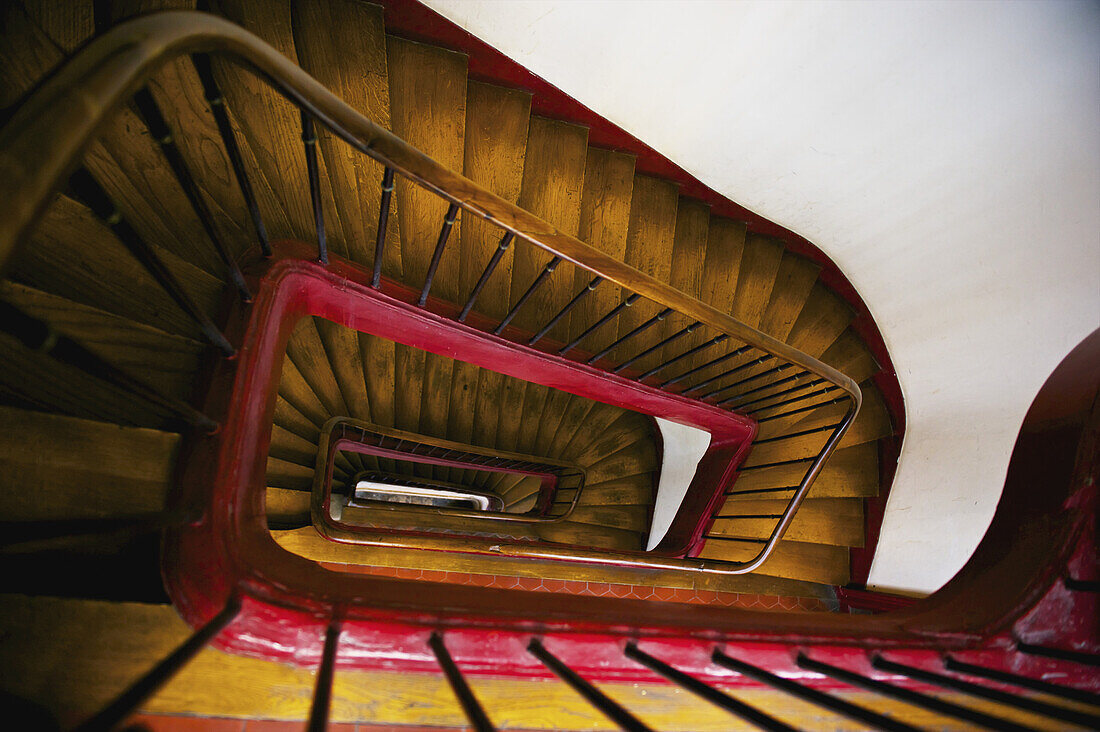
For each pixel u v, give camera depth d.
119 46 0.62
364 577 1.30
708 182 3.13
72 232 1.20
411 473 5.03
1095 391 1.71
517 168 2.63
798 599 3.33
